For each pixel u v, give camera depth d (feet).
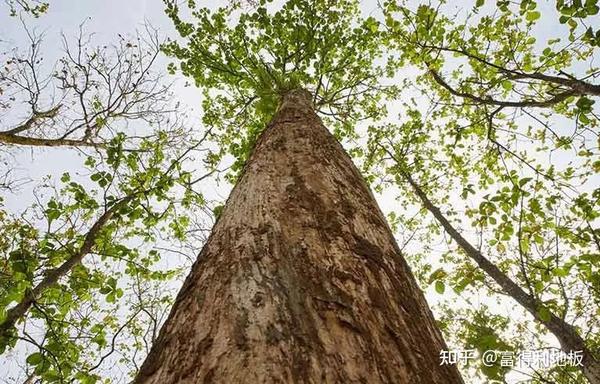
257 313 3.42
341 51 28.84
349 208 5.84
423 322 4.22
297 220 5.16
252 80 24.77
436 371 3.48
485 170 25.44
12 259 13.04
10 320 12.95
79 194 16.22
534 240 13.32
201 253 5.15
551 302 10.93
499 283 20.95
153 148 21.83
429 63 18.45
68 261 15.29
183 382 2.91
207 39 27.37
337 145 9.60
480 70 19.81
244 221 5.32
